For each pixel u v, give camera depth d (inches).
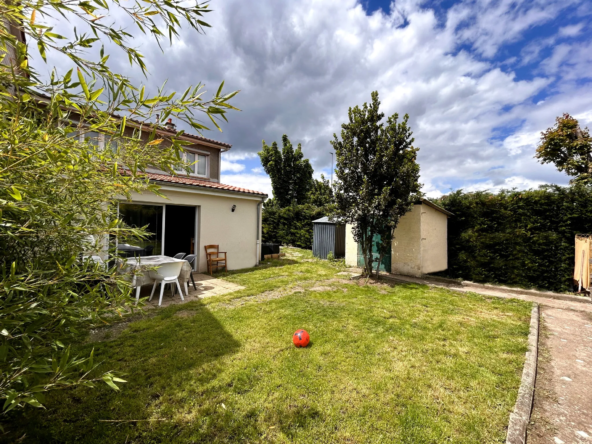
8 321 43.5
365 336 154.3
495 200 304.3
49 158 45.7
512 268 287.4
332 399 97.9
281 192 955.3
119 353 128.6
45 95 53.9
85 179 60.2
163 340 143.7
